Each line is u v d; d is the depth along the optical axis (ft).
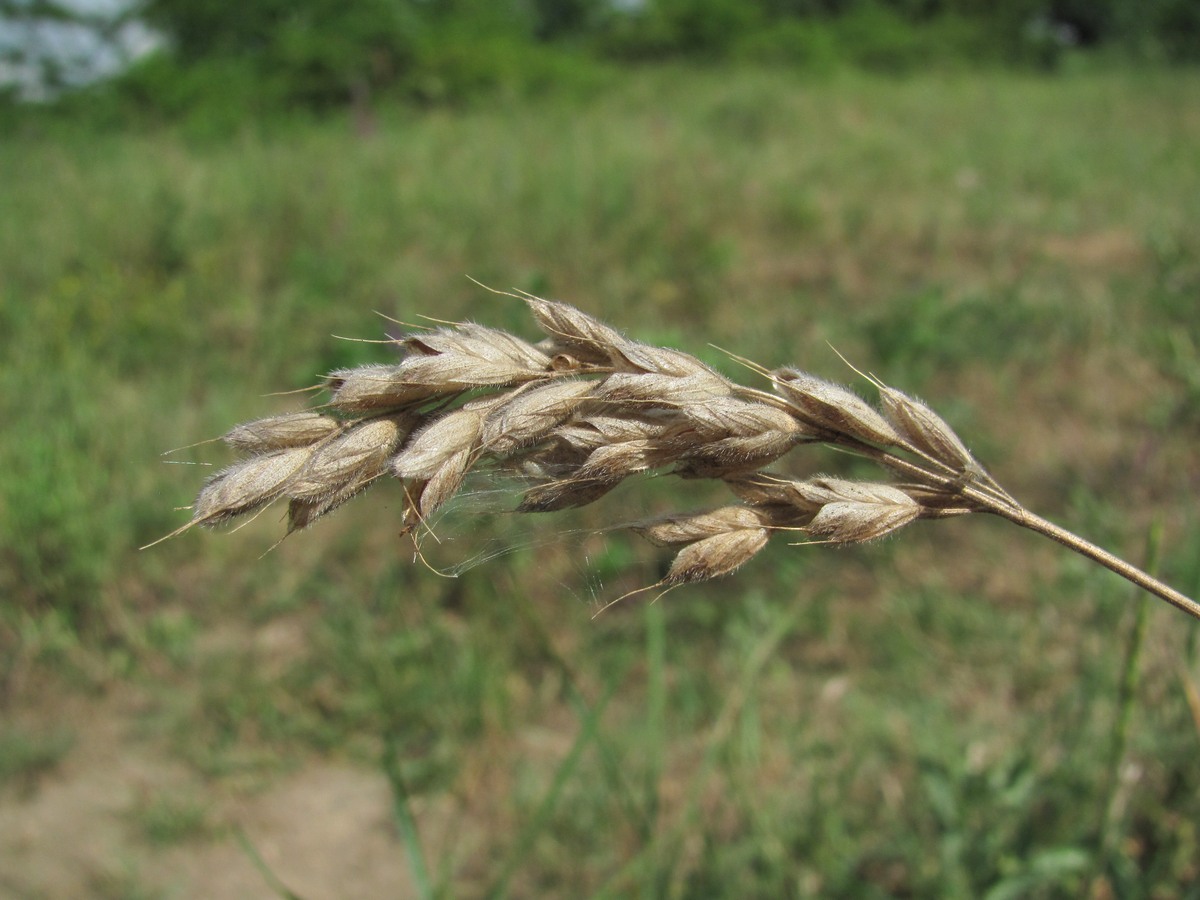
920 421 4.37
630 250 22.21
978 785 8.67
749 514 4.35
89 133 37.27
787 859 8.77
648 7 67.15
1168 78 56.18
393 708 11.44
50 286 19.98
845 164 31.14
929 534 13.60
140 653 12.50
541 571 12.89
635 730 11.04
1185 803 8.30
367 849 10.38
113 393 16.38
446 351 4.15
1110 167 31.37
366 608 12.68
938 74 60.29
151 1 48.78
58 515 12.81
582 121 37.04
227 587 13.44
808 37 62.13
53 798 10.95
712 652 12.21
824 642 12.12
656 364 4.24
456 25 51.03
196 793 10.97
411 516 4.08
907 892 9.02
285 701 11.82
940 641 11.77
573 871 9.61
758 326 18.19
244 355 18.38
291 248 22.44
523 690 11.83
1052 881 8.18
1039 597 12.10
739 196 26.18
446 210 24.63
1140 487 13.93
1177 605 4.41
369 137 33.83
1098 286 20.22
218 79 43.70
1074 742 8.87
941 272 22.31
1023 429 15.58
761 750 10.49
